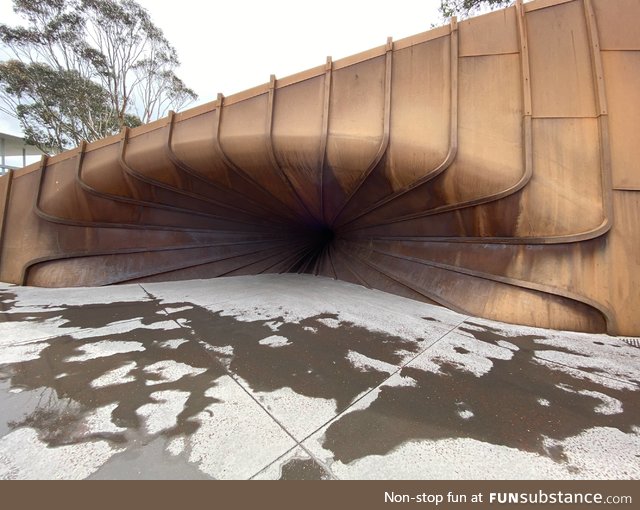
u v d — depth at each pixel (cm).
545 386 308
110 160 913
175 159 855
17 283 966
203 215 1059
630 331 465
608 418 253
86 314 572
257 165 807
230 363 354
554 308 515
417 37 622
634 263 471
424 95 611
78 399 269
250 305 653
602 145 487
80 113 2097
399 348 411
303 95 718
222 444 213
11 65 1820
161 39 2355
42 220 977
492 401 278
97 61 2036
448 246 702
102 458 198
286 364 354
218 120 791
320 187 814
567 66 521
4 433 220
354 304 674
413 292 754
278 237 1267
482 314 579
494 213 582
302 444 215
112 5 1989
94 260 962
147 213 1004
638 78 489
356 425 238
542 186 523
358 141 661
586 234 490
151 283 975
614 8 507
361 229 980
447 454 207
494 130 559
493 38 570
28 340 424
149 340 429
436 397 283
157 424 234
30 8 1744
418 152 614
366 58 663
